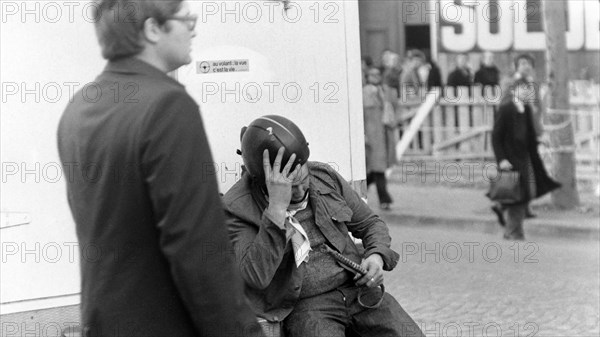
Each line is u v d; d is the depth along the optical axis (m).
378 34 10.66
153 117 2.38
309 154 4.20
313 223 4.12
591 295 7.30
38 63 3.62
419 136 10.87
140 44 2.55
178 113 2.39
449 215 10.33
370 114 10.62
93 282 2.48
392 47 10.67
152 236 2.42
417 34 10.66
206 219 2.38
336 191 4.21
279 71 4.29
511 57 10.42
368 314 4.13
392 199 10.73
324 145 4.44
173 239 2.35
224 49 4.16
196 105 2.45
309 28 4.34
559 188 9.99
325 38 4.39
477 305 7.02
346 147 4.49
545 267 8.36
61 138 2.59
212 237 2.38
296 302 4.05
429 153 10.83
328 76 4.41
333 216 4.12
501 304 7.05
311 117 4.39
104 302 2.46
